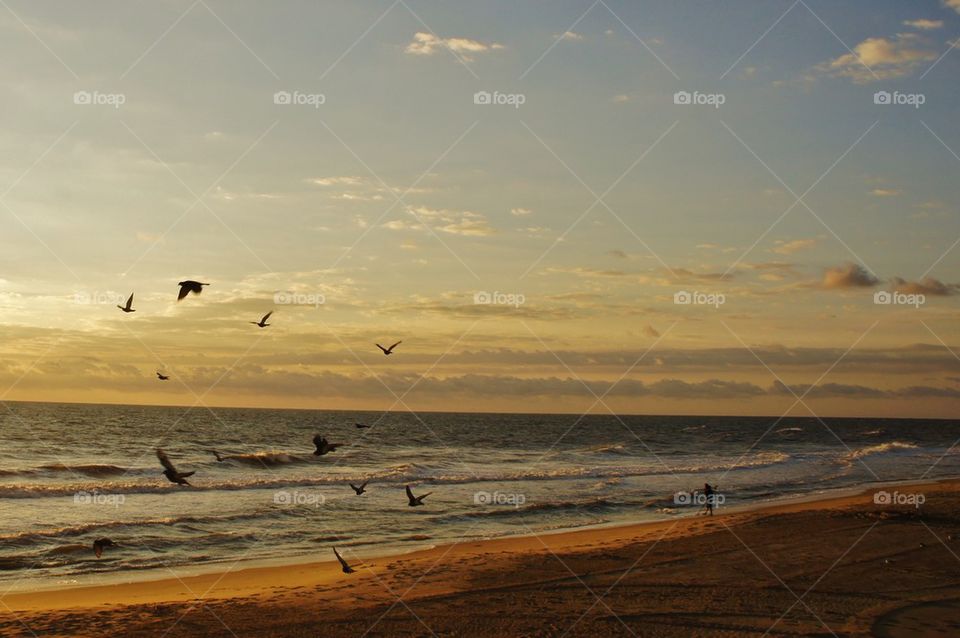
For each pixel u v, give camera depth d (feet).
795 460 213.46
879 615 55.36
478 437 325.83
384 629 52.49
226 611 56.54
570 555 76.02
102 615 54.95
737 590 62.13
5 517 93.40
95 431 278.46
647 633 51.62
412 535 89.25
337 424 408.05
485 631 52.13
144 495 114.42
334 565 72.43
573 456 227.20
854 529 88.74
